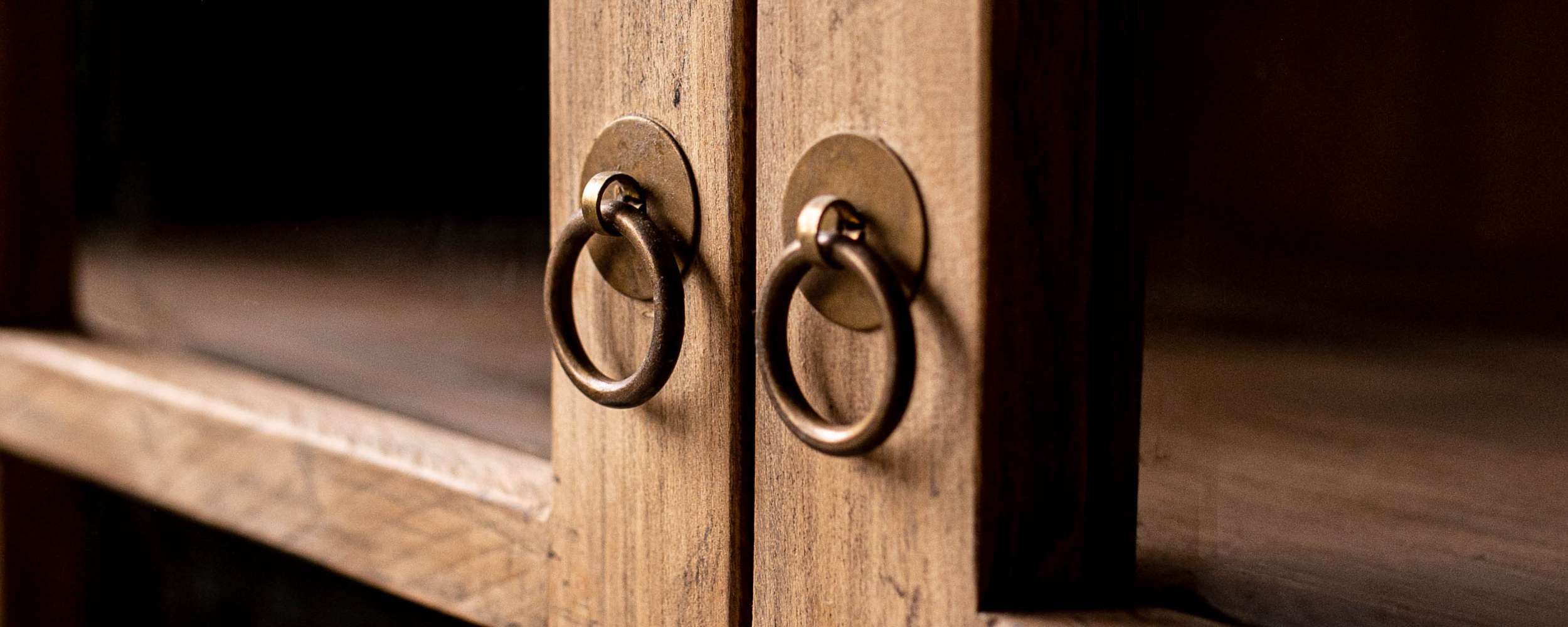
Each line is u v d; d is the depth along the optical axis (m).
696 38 0.64
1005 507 0.60
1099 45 0.61
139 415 0.81
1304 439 0.73
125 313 0.89
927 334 0.60
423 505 0.72
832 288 0.62
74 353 0.85
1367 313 0.80
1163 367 0.66
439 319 0.78
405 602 0.77
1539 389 0.80
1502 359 0.85
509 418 0.76
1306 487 0.68
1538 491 0.70
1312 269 0.76
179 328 0.87
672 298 0.62
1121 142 0.62
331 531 0.75
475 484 0.71
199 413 0.79
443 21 0.76
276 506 0.77
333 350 0.81
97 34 0.88
